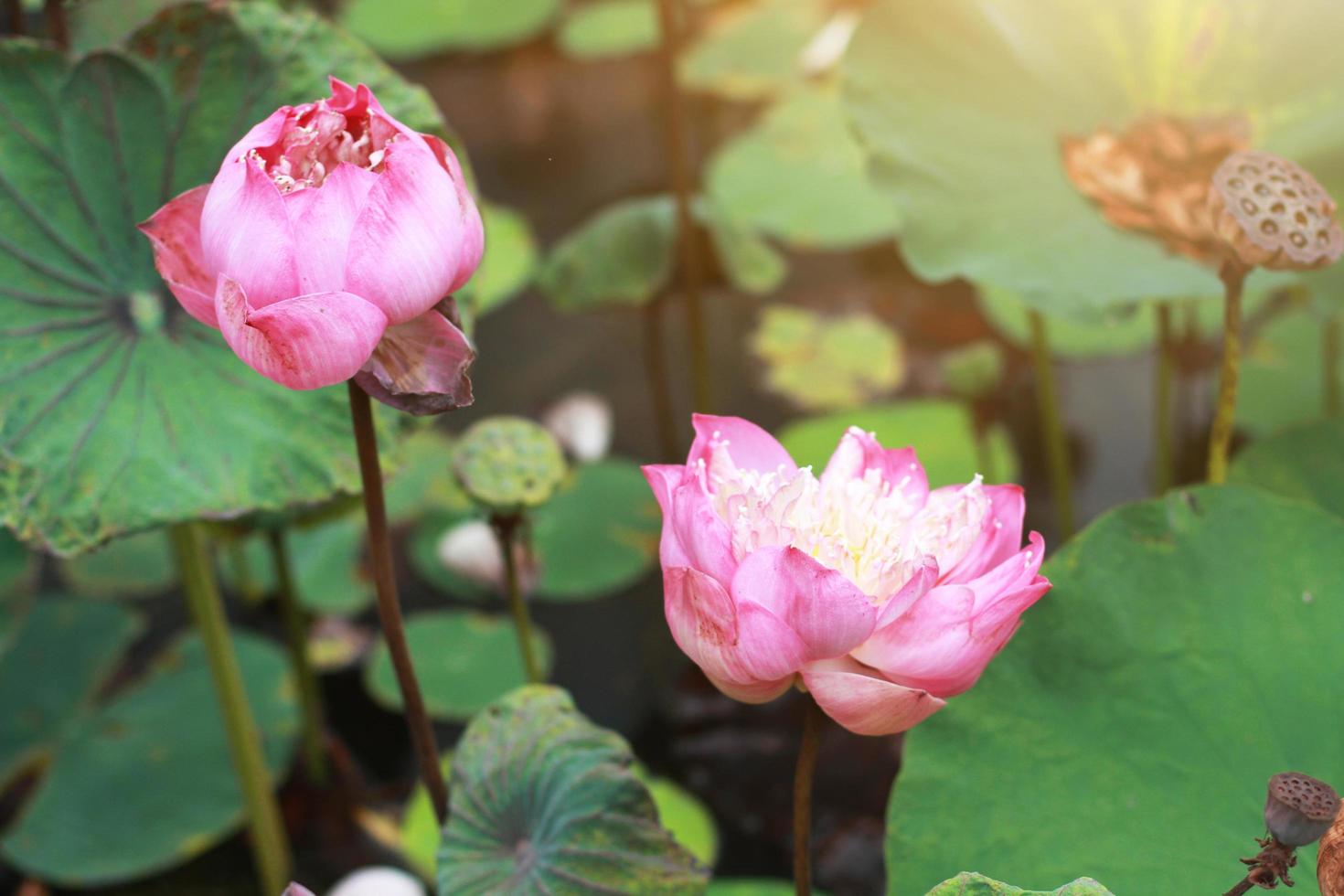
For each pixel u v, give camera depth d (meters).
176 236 1.72
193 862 2.26
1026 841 1.80
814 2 4.21
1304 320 2.81
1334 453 2.01
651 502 2.85
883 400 3.07
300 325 1.65
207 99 1.93
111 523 1.85
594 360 3.27
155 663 2.54
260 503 1.87
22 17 2.04
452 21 4.33
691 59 4.04
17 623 2.41
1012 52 2.10
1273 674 1.82
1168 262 2.02
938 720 1.84
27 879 2.23
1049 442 2.52
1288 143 2.04
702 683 2.55
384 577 1.76
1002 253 2.04
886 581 1.68
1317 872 1.71
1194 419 2.82
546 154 3.83
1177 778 1.81
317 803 2.37
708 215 2.99
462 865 1.80
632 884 1.79
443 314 1.69
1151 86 2.07
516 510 1.97
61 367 1.87
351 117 1.71
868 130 2.11
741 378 3.19
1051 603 1.85
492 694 2.51
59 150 1.90
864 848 2.19
